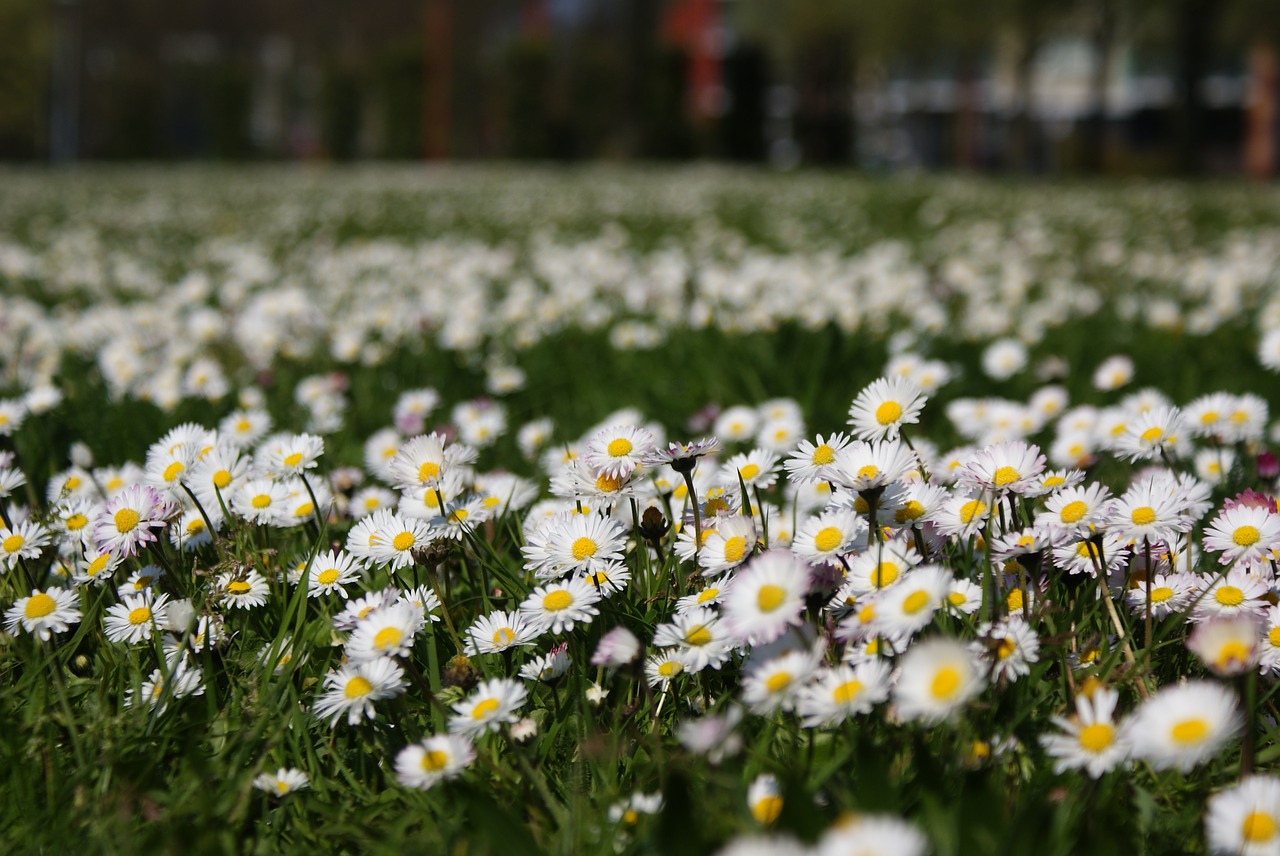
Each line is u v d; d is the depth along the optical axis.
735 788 0.57
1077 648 0.64
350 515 0.79
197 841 0.60
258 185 5.09
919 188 4.51
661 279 1.70
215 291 1.88
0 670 0.67
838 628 0.63
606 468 0.68
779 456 0.82
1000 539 0.66
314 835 0.61
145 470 0.78
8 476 0.76
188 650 0.67
